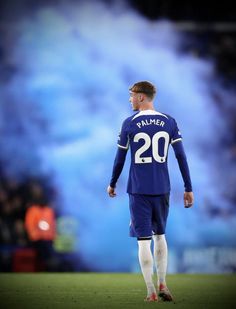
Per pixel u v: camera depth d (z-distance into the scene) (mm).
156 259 23125
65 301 23000
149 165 22844
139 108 23578
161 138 23000
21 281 32438
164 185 22938
